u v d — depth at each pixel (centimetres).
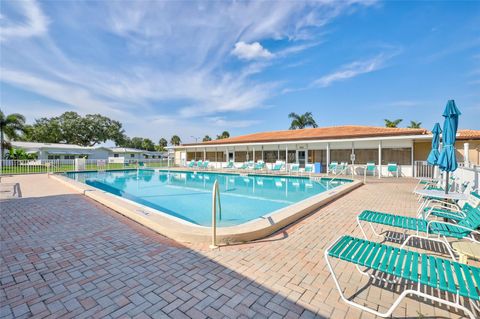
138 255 347
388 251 256
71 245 384
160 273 295
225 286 267
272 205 877
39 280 278
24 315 217
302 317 217
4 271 298
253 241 406
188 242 399
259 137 2866
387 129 1983
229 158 2641
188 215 730
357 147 1869
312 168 1752
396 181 1338
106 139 5656
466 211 438
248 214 745
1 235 430
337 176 1584
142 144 7794
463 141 1653
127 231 455
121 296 247
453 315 223
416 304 239
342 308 230
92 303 236
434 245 394
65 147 3972
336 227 486
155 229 455
